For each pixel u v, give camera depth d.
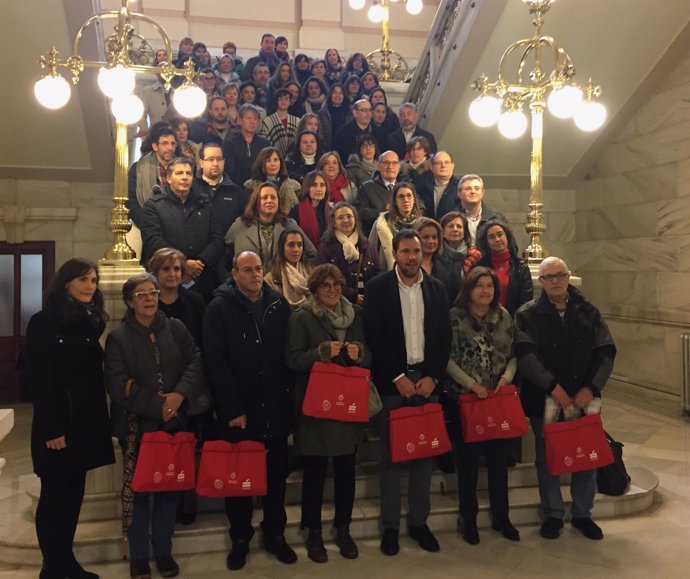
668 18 6.66
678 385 7.17
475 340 3.88
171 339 3.45
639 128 7.71
